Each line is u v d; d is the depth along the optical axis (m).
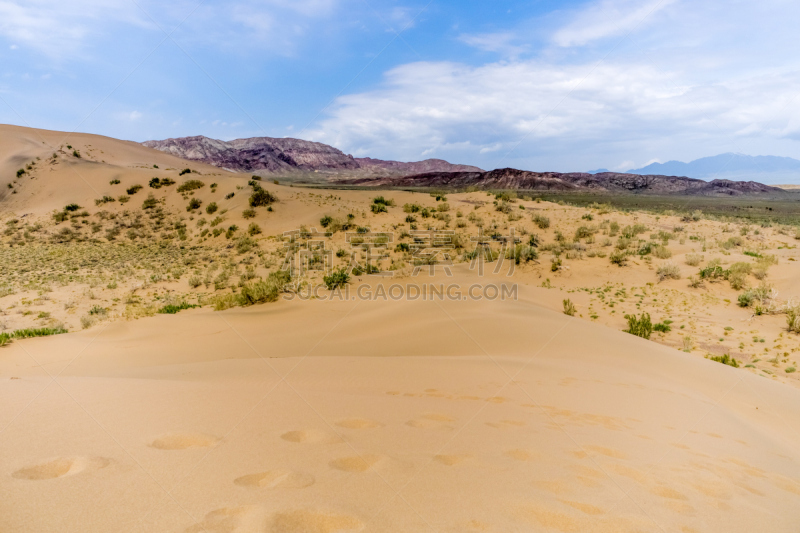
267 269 26.97
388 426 3.59
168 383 4.93
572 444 3.56
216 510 1.88
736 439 4.58
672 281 19.56
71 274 26.08
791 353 11.43
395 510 2.02
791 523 2.54
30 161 60.78
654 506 2.48
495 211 38.09
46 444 2.54
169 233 41.41
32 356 9.94
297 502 2.02
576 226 32.22
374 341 10.76
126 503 1.88
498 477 2.61
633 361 8.83
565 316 13.05
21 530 1.59
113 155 81.69
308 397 4.46
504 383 6.17
